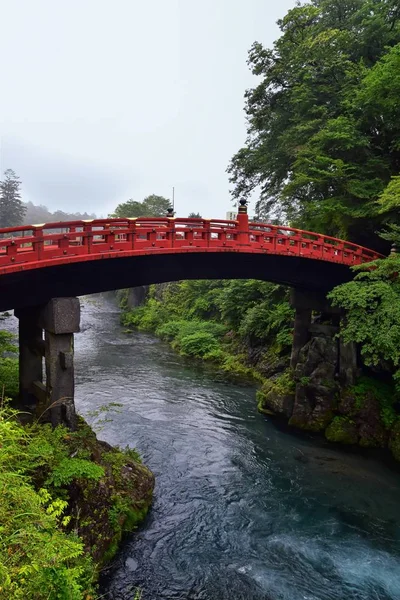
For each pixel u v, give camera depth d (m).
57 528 8.04
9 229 10.63
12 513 5.60
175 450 17.62
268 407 21.94
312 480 15.74
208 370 30.92
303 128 23.22
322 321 22.44
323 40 23.44
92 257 11.98
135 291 65.81
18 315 14.49
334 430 18.73
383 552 11.98
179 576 10.72
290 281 19.31
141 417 20.92
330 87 24.30
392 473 16.31
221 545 12.05
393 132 22.50
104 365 31.95
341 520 13.45
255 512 13.73
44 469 9.91
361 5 26.94
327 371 19.89
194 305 47.75
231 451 17.80
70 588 5.39
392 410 18.36
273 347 28.73
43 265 11.04
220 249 14.96
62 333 12.23
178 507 13.73
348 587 10.57
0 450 6.73
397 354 15.12
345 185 21.45
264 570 11.12
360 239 24.16
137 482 12.88
